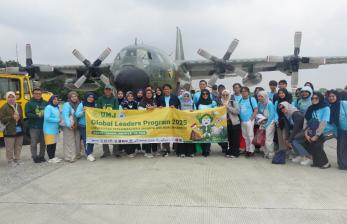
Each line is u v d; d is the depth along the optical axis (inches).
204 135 374.6
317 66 713.0
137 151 425.1
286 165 333.4
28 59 724.7
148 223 184.9
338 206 208.1
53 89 1879.9
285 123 343.9
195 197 229.3
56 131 360.2
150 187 254.8
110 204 216.8
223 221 186.2
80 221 189.0
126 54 550.9
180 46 1043.3
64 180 279.7
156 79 556.4
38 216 197.0
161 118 375.2
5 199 229.5
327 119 313.1
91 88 744.3
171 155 394.6
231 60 701.3
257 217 191.5
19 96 485.4
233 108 367.2
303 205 210.5
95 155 405.4
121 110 372.2
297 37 644.7
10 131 340.5
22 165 346.6
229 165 332.8
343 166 312.7
